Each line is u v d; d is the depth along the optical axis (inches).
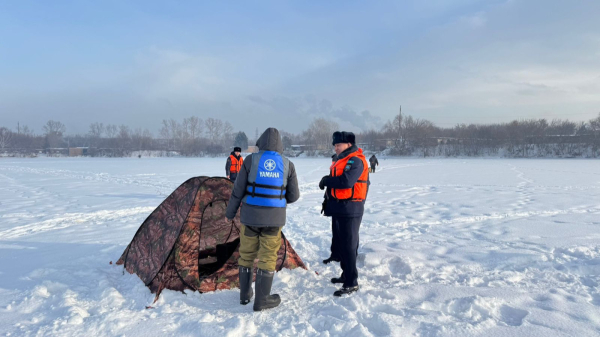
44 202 416.8
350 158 143.1
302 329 107.7
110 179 763.4
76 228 273.4
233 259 157.5
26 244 222.2
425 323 110.6
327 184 142.4
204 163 1740.9
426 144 3353.8
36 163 1701.5
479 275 159.6
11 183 673.6
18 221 301.3
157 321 112.7
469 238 235.0
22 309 124.2
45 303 127.6
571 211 338.0
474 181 699.4
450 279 155.7
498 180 717.3
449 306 123.8
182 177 821.9
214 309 126.4
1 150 4040.4
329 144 4308.6
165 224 149.6
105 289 135.6
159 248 144.2
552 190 522.3
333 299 133.9
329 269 171.8
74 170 1114.7
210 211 163.5
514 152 3043.8
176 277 137.4
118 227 276.1
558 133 3531.0
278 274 156.9
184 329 107.8
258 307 123.6
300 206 380.2
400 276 161.3
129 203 406.6
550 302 127.0
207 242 168.7
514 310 120.6
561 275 157.4
